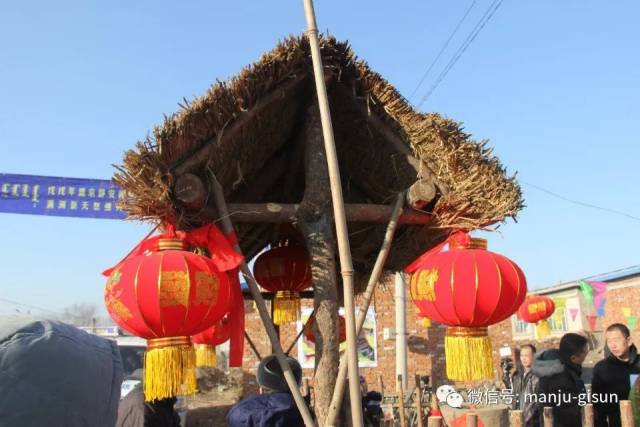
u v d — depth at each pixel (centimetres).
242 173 328
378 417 370
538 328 917
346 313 236
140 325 226
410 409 729
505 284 261
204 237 256
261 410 284
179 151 245
